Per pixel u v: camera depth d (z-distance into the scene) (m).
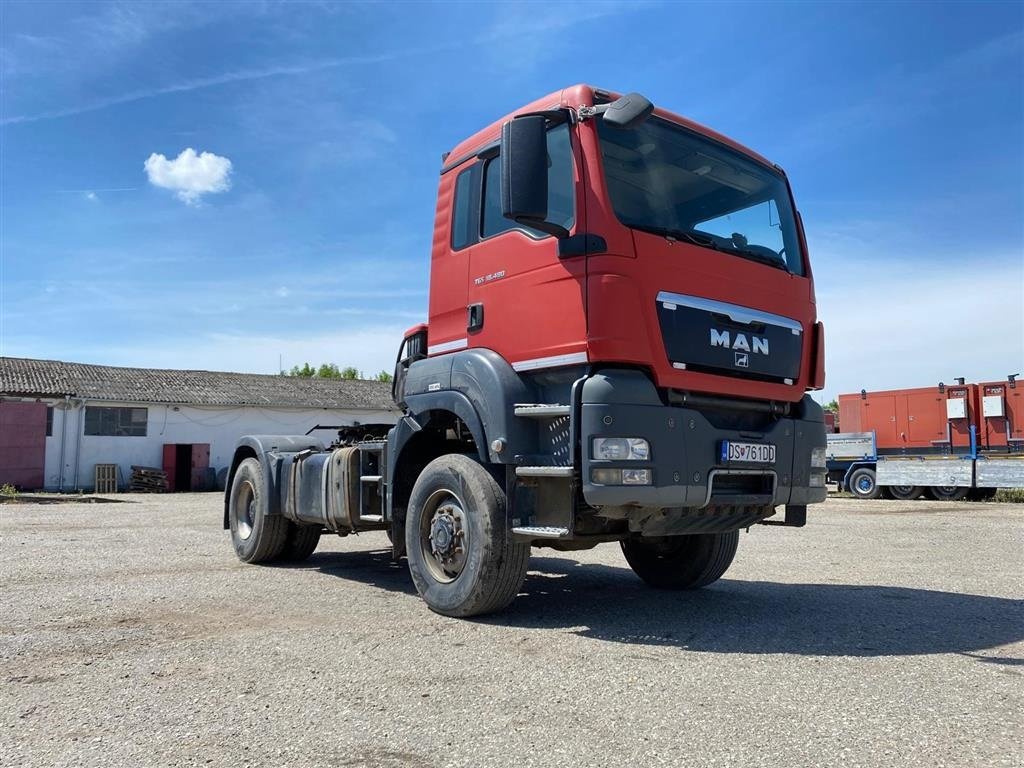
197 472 33.78
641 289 4.78
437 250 6.19
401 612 5.66
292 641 4.72
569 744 3.03
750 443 5.08
